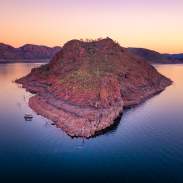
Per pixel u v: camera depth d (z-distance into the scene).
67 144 96.19
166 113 137.00
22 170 78.56
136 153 88.56
